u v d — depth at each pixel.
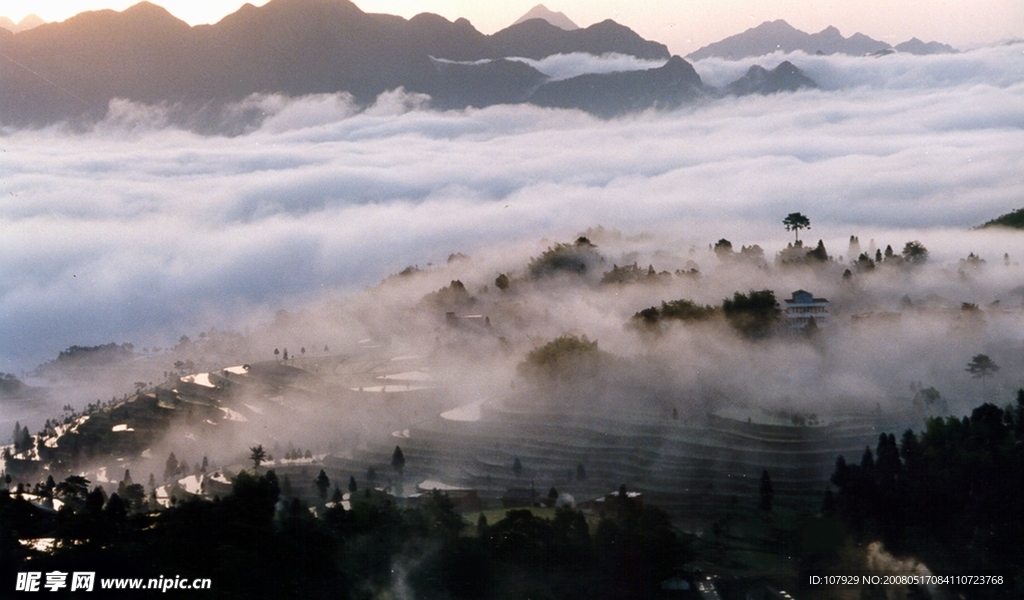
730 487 182.12
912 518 153.88
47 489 196.25
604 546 147.88
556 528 151.25
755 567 152.50
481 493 192.50
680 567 149.75
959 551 150.88
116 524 142.38
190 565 132.75
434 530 152.00
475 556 146.12
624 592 144.38
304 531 141.75
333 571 139.75
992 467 156.88
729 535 164.50
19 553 136.38
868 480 157.38
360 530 150.62
